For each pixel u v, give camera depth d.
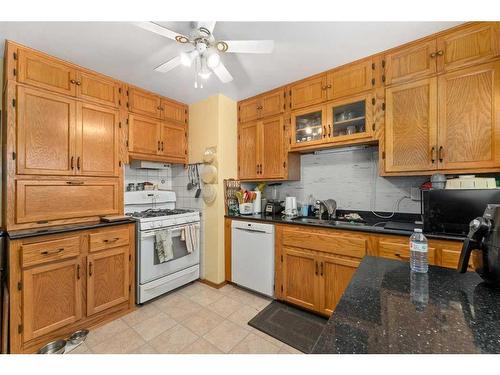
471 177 1.54
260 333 1.77
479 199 1.35
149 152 2.53
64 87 1.86
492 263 0.74
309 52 1.83
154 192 2.85
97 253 1.90
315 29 1.55
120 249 2.06
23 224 1.65
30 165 1.67
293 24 1.50
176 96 2.70
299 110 2.33
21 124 1.63
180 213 2.62
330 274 1.91
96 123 2.07
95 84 2.06
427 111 1.67
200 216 2.80
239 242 2.52
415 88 1.71
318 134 2.26
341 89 2.05
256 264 2.36
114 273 2.02
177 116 2.84
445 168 1.60
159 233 2.29
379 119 1.87
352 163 2.39
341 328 0.55
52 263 1.66
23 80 1.65
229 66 2.03
